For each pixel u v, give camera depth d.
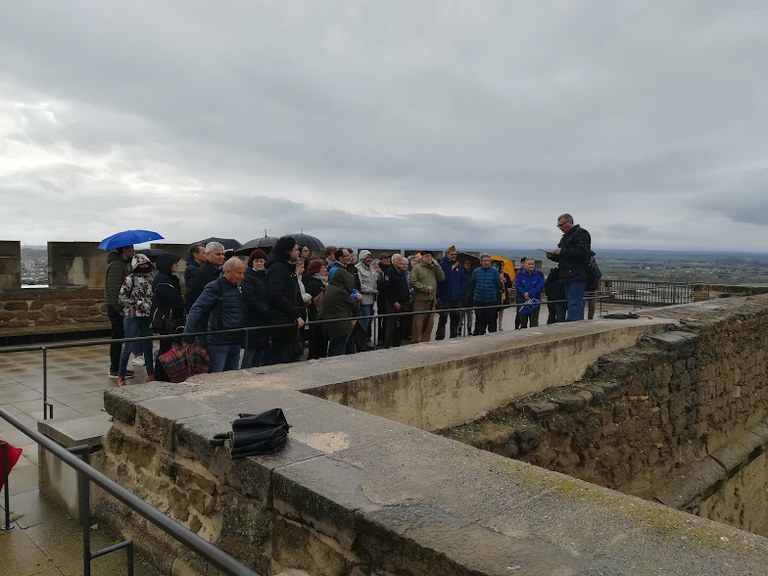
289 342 6.32
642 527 2.11
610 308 16.42
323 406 3.60
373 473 2.57
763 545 1.99
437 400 4.95
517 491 2.40
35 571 3.23
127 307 7.16
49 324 10.91
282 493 2.53
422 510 2.22
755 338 10.88
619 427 6.68
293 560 2.54
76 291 11.20
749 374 10.66
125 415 3.66
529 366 5.93
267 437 2.81
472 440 4.79
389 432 3.13
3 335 10.23
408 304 9.49
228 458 2.84
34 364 8.98
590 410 6.19
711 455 8.98
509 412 5.58
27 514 3.89
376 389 4.46
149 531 3.40
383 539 2.12
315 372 4.54
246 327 5.70
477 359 5.30
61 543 3.54
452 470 2.62
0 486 3.73
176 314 6.69
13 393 7.06
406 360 5.04
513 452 5.08
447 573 1.93
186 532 1.90
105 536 3.64
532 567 1.84
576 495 2.37
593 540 2.02
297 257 6.38
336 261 8.34
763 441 10.42
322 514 2.33
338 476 2.53
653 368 7.45
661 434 7.66
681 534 2.06
